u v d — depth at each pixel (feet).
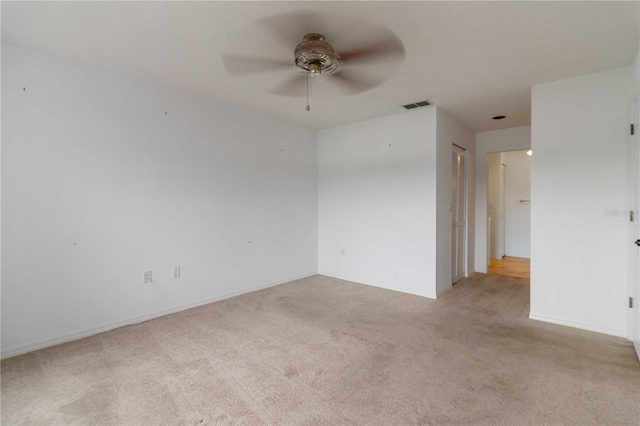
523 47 7.54
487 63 8.39
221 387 6.36
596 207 8.98
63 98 8.34
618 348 7.97
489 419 5.40
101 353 7.78
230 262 12.40
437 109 12.23
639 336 7.37
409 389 6.28
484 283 14.55
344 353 7.78
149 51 7.89
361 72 8.96
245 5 5.99
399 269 13.30
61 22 6.62
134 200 9.75
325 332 9.05
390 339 8.57
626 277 8.56
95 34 7.11
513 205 22.33
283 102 11.84
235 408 5.72
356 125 14.73
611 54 7.85
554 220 9.62
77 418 5.45
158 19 6.49
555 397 5.99
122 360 7.44
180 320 10.00
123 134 9.46
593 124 9.00
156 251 10.27
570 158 9.35
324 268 16.22
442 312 10.69
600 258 8.95
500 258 21.49
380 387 6.35
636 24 6.52
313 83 9.89
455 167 14.37
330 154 15.85
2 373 6.86
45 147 8.09
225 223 12.21
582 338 8.58
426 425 5.27
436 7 6.02
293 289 13.58
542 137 9.78
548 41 7.26
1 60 7.46
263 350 7.95
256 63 8.52
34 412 5.60
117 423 5.33
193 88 10.48
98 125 8.97
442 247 12.93
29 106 7.84
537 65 8.50
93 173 8.91
